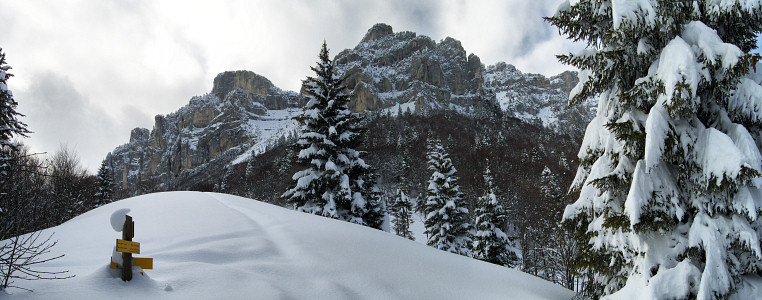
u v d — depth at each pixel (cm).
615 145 766
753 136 714
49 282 483
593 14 851
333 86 1906
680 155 689
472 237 2447
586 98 879
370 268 771
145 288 509
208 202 1345
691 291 629
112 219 522
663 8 717
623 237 724
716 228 643
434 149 2577
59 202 2350
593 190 809
